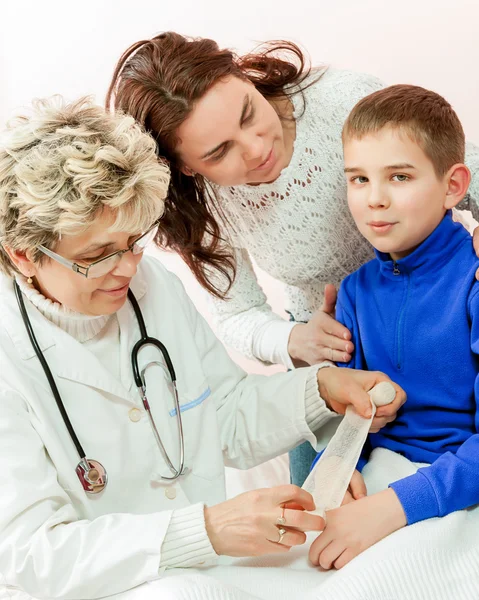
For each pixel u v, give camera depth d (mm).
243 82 1482
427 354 1427
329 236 1753
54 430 1290
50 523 1205
